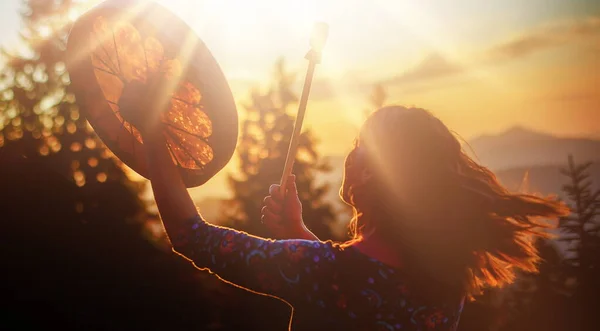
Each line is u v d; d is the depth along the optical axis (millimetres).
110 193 37000
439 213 1736
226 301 33000
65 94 43219
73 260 32438
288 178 2158
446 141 1767
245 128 49062
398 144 1750
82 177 40188
